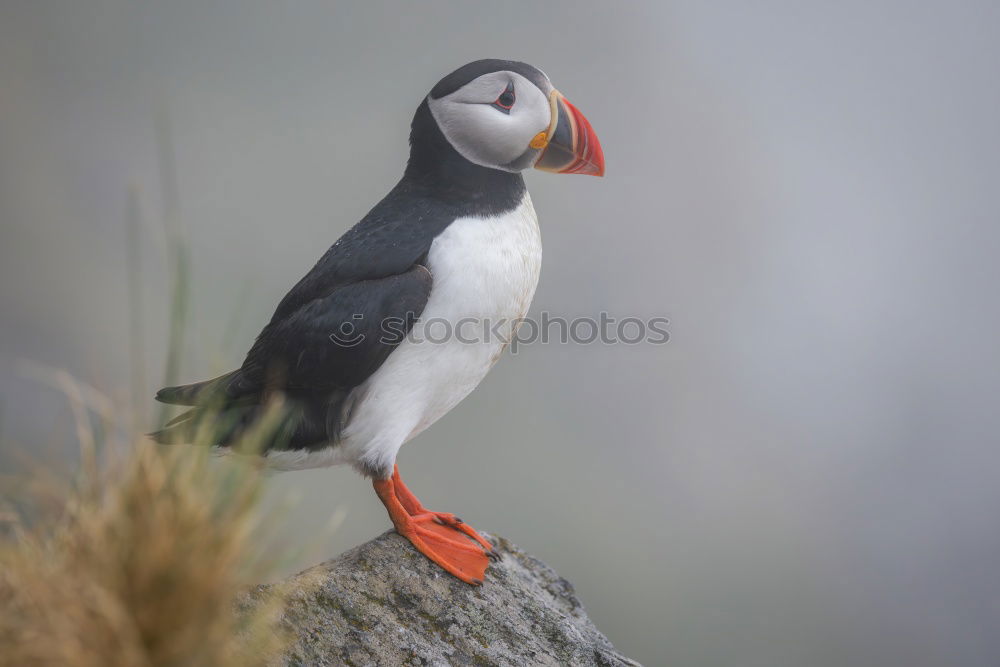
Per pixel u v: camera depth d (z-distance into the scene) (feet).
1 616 9.56
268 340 14.99
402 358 14.74
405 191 15.88
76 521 9.83
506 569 15.72
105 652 9.23
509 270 15.26
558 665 13.99
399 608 14.19
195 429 13.12
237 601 13.12
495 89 15.35
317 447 15.24
